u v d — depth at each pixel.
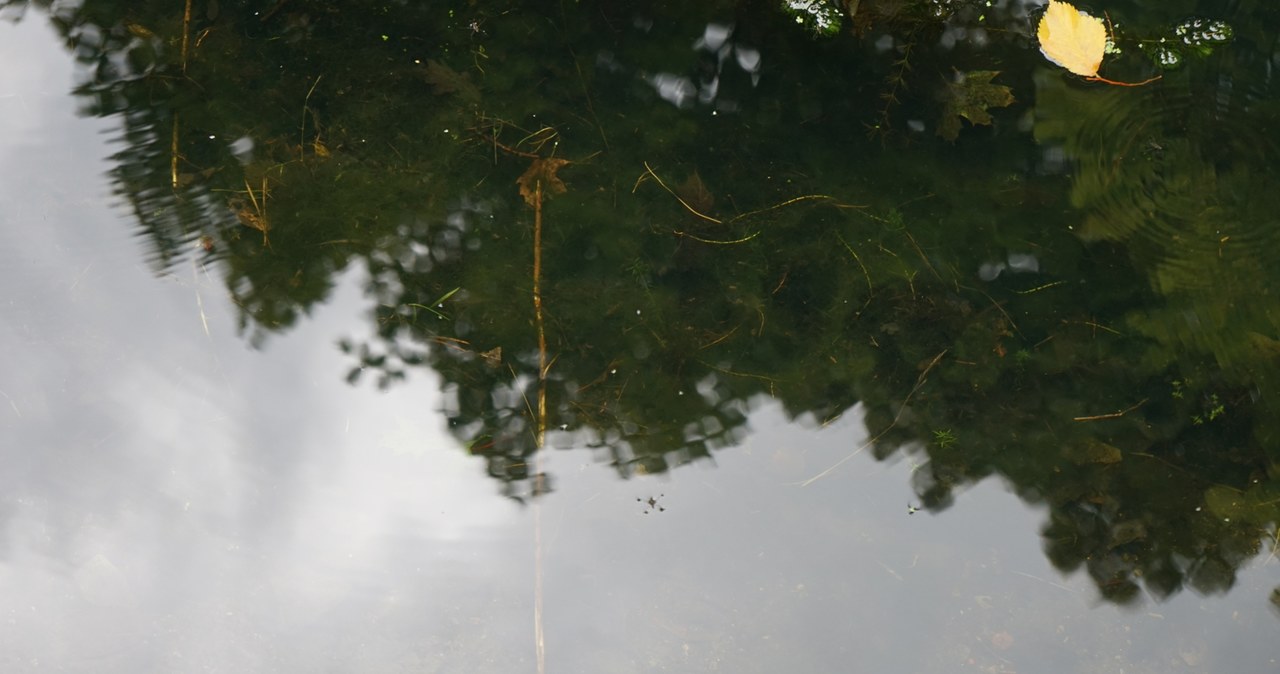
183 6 3.64
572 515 2.75
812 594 2.66
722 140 3.36
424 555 2.71
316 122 3.37
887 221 3.19
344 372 2.95
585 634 2.62
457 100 3.42
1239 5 3.52
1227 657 2.54
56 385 2.92
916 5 3.54
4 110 3.41
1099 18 3.53
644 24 3.58
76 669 2.58
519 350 2.99
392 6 3.63
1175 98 3.37
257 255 3.12
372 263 3.12
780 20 3.58
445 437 2.85
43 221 3.18
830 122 3.38
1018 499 2.76
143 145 3.33
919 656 2.59
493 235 3.18
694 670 2.58
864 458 2.83
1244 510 2.70
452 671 2.58
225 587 2.68
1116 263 3.10
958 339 3.00
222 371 2.95
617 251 3.15
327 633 2.63
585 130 3.37
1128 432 2.84
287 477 2.80
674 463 2.82
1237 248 3.10
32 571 2.68
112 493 2.78
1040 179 3.25
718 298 3.09
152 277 3.08
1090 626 2.60
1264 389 2.88
